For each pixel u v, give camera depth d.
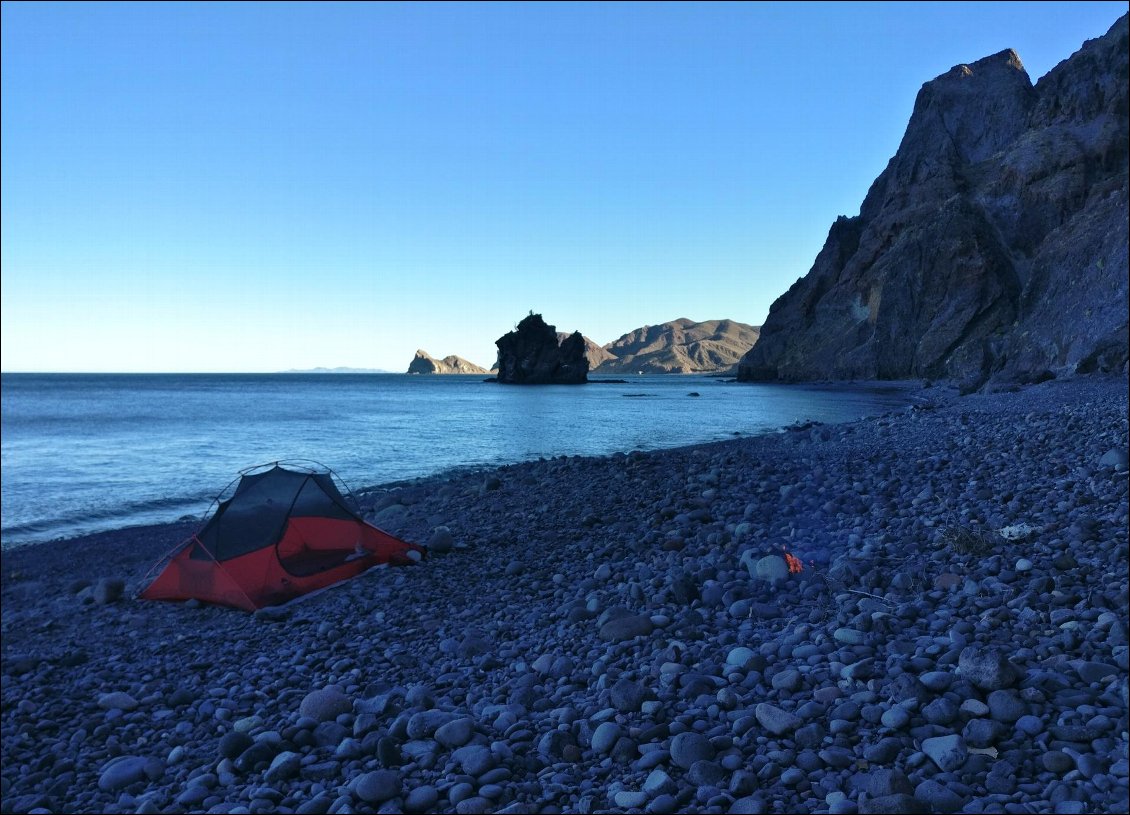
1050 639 5.14
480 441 34.78
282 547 10.06
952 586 6.81
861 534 9.48
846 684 4.89
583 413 55.81
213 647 8.25
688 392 99.88
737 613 6.89
